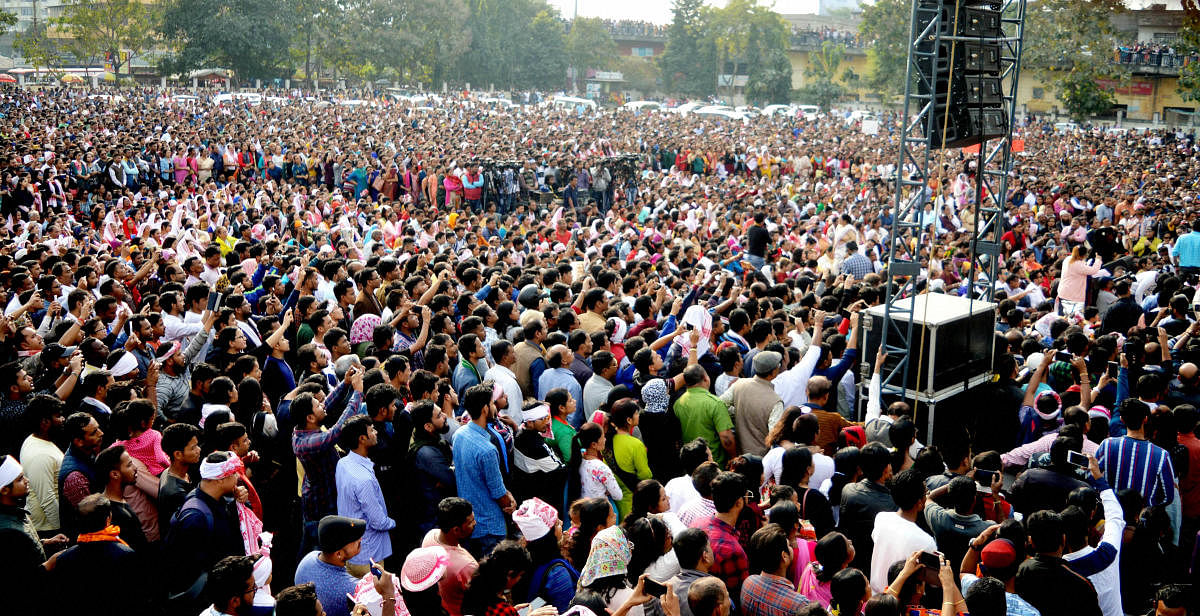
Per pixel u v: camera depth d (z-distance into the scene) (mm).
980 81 9586
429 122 44812
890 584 4863
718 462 6930
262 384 7379
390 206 22297
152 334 7984
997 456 6191
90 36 76625
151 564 5418
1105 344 8977
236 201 19609
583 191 27250
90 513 4836
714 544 4984
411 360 8109
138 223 17359
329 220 19969
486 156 27391
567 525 6062
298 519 6418
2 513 4855
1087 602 4695
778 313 9242
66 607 4793
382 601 4527
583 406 7527
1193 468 6738
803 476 5812
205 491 5129
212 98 55125
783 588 4547
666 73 85938
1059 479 5949
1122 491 6098
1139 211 20844
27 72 86125
